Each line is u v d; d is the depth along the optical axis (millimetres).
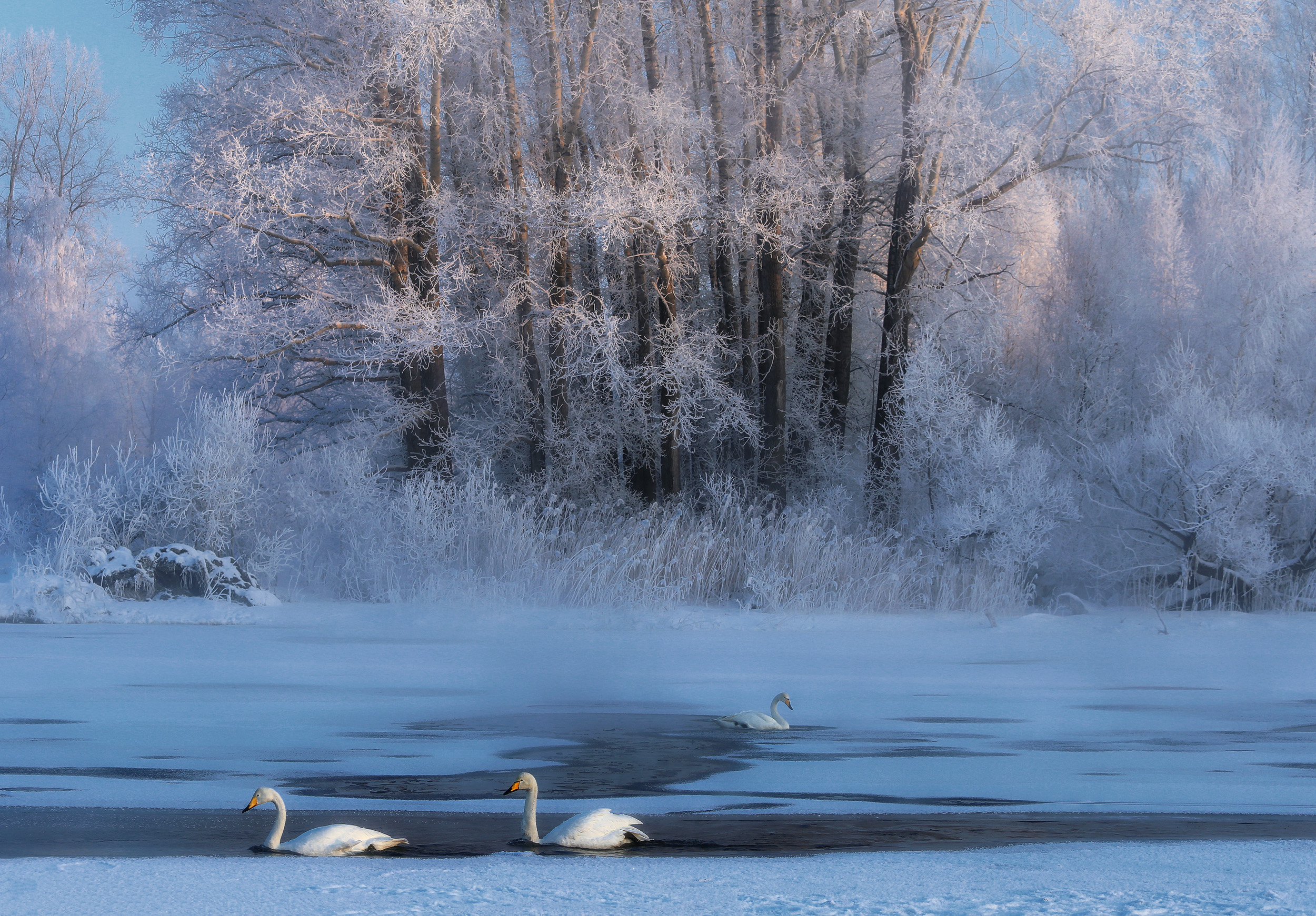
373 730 14195
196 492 31359
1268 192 34500
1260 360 33250
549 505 33062
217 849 8086
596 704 16469
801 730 14516
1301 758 12633
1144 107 35312
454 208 35250
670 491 36562
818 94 37719
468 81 37719
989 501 31062
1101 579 32625
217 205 33500
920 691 18109
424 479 33375
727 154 36250
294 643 23469
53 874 6852
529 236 37219
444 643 23625
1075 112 37656
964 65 37250
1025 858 7527
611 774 11516
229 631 25203
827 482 37656
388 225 35688
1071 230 38062
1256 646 24547
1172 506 31969
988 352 36625
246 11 36156
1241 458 29516
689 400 35156
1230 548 30078
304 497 32219
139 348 37625
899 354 36000
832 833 8727
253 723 14648
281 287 36688
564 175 37000
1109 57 33844
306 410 40156
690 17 38875
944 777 11438
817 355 40656
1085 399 35719
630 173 35594
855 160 38531
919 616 29109
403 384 36438
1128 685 18812
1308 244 33531
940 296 36969
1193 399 31141
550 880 6715
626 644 23844
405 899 6117
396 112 36312
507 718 15203
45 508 32156
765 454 37531
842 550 31594
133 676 18828
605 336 34344
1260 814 9555
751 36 37219
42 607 27281
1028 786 10953
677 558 30953
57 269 50000
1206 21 34969
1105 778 11352
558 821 9211
